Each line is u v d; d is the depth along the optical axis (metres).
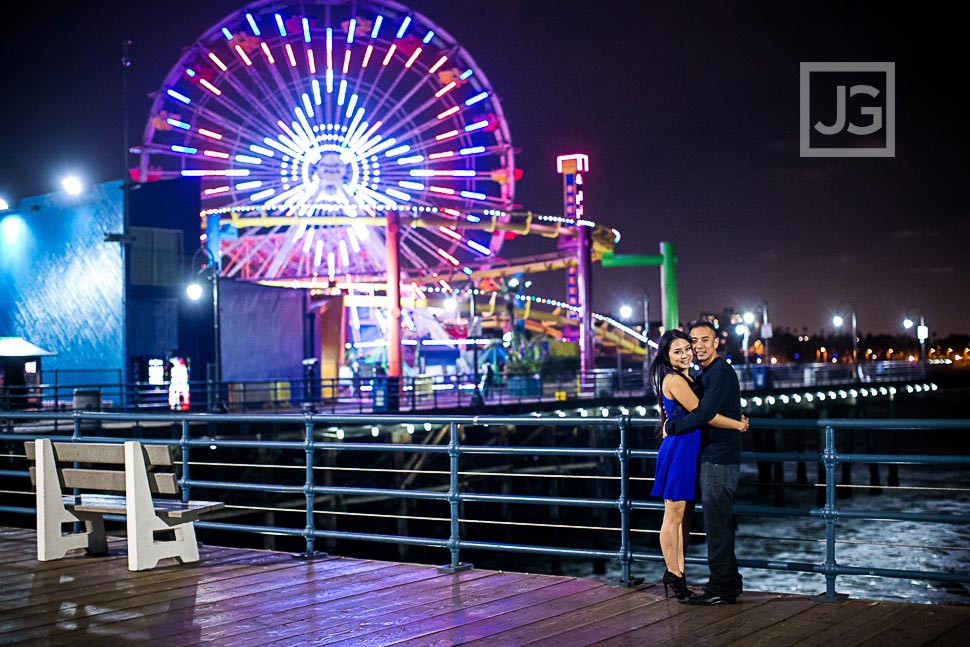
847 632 6.71
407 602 7.94
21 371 35.00
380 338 62.53
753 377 62.03
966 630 6.73
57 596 8.43
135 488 9.42
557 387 52.84
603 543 37.03
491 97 64.94
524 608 7.63
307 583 8.74
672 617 7.23
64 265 41.12
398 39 64.06
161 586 8.74
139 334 39.62
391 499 33.06
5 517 24.50
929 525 36.28
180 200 41.28
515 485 38.09
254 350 43.09
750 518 40.97
